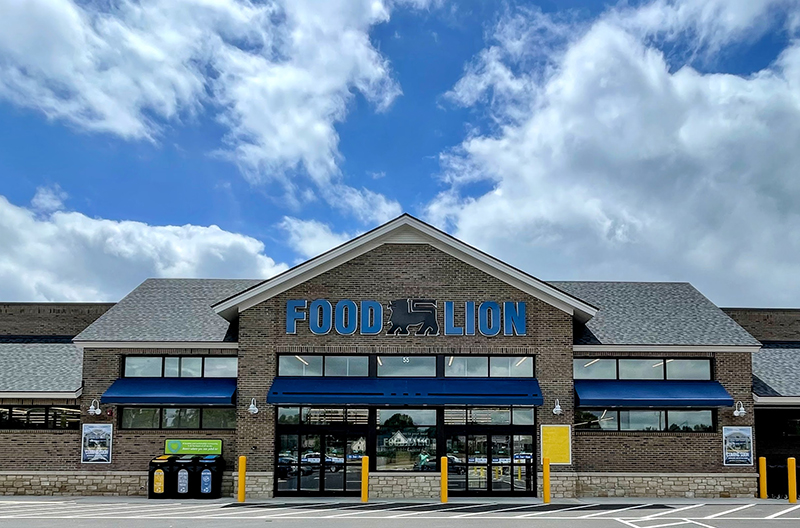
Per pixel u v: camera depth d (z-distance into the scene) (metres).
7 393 23.91
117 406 24.28
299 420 23.81
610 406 24.02
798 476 25.73
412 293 24.16
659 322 26.31
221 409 24.58
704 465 24.11
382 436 23.70
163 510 20.05
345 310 23.97
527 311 24.16
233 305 23.94
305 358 24.02
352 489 23.53
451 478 23.53
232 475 23.81
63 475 23.86
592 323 26.23
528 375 24.06
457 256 24.30
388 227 24.08
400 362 24.00
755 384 25.36
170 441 24.16
